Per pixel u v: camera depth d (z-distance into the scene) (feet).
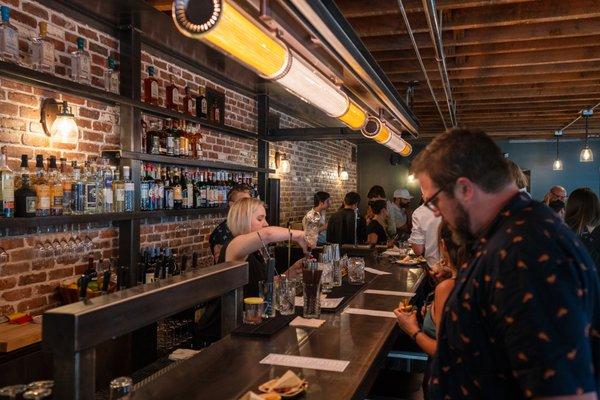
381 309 8.48
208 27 4.91
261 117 20.13
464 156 3.76
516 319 3.16
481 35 15.07
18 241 10.05
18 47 9.68
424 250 14.03
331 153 33.76
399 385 8.08
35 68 10.12
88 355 4.23
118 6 10.97
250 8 6.03
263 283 7.83
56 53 10.77
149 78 13.50
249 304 7.31
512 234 3.40
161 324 12.80
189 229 15.93
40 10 10.36
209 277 6.21
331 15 7.45
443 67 15.66
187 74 15.67
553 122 32.37
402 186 40.98
